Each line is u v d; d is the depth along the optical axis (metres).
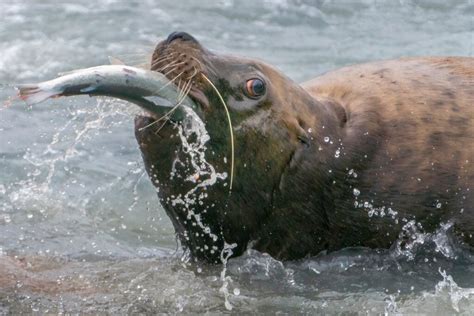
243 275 30.98
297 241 30.91
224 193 29.20
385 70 33.09
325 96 32.16
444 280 30.80
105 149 41.47
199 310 28.98
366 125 31.00
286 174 29.73
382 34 55.72
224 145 28.50
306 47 53.34
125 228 35.66
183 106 26.95
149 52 28.91
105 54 50.12
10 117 43.41
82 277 30.69
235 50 52.19
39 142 41.47
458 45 53.47
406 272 31.36
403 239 31.47
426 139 31.22
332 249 31.50
